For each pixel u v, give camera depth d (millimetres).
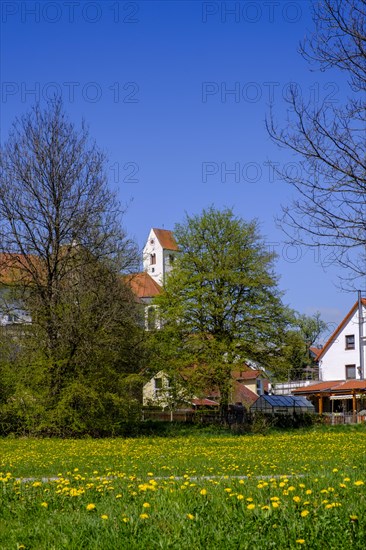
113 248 38875
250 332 49562
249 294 50281
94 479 13000
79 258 38031
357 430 48906
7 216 36938
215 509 8836
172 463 19047
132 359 40719
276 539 7559
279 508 8539
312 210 12891
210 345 48281
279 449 26406
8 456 22625
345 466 15773
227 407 49594
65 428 36469
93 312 37375
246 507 8766
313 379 81312
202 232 51031
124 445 29031
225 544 7461
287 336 50219
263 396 60625
